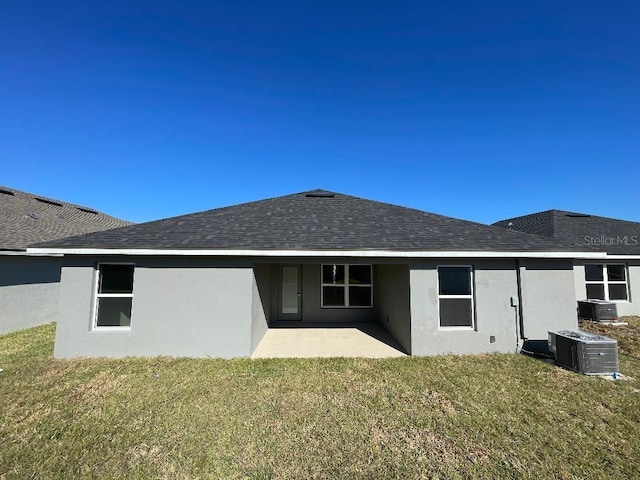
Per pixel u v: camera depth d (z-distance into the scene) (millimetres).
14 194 16109
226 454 3422
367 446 3594
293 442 3668
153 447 3549
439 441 3705
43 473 3100
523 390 5219
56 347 6938
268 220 9281
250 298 7305
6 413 4363
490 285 7625
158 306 7207
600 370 5957
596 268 12688
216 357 7129
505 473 3119
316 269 11297
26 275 10625
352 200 11898
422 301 7457
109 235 7660
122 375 5879
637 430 3951
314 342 8492
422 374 5992
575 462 3297
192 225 8625
